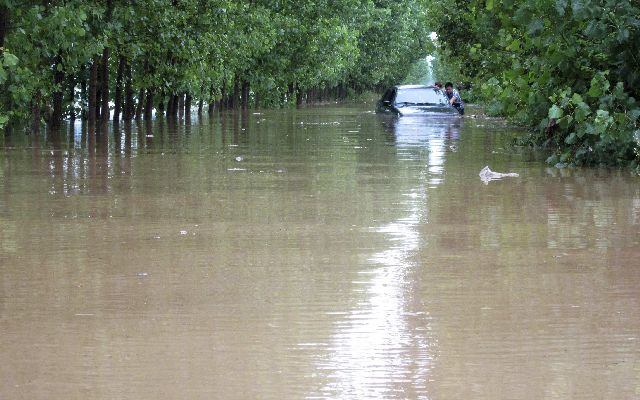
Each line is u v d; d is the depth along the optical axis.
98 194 23.81
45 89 43.84
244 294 14.25
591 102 32.72
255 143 41.09
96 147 38.06
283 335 12.29
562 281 15.05
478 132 49.12
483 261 16.45
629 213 21.19
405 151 36.56
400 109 66.31
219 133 48.94
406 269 15.86
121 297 14.05
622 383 10.59
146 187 25.14
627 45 31.61
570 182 26.59
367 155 34.78
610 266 16.06
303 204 22.34
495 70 53.25
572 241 18.08
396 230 19.17
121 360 11.34
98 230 18.97
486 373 10.93
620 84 30.59
